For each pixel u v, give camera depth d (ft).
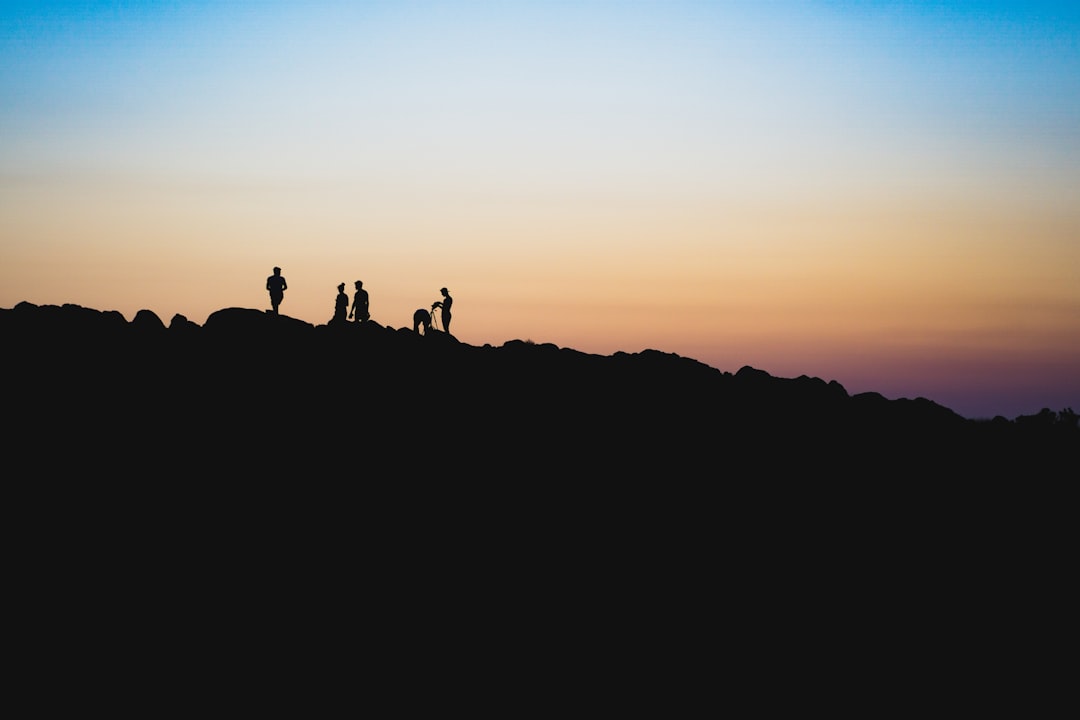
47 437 107.96
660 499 118.83
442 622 95.81
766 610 105.19
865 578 113.09
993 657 104.37
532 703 88.79
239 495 105.70
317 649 90.33
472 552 104.88
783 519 120.26
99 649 86.33
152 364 124.16
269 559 98.58
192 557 97.19
